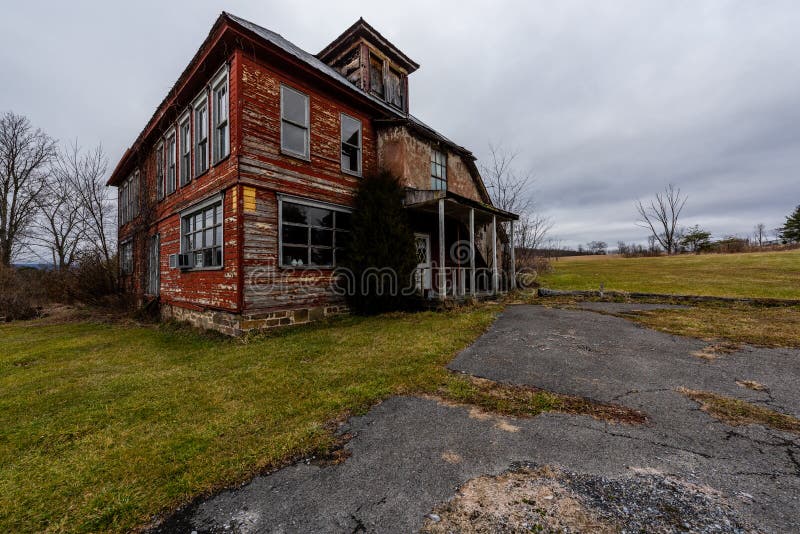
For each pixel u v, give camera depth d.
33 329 8.83
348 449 2.40
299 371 4.22
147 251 11.38
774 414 2.80
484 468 2.12
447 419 2.82
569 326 6.46
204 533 1.66
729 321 6.78
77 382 4.17
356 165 9.23
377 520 1.70
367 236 8.29
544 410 2.95
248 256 6.63
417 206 9.23
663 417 2.78
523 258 19.67
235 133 6.61
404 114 12.66
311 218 7.97
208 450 2.45
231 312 6.66
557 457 2.22
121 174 14.37
